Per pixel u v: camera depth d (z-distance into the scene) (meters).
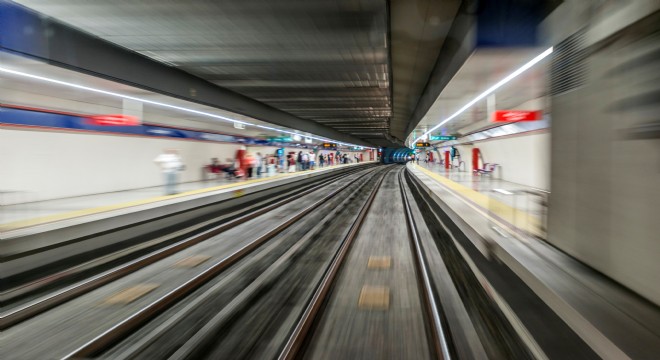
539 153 10.41
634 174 2.38
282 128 18.02
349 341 3.08
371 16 5.59
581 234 3.17
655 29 2.09
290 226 8.43
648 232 2.26
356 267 5.25
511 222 5.18
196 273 4.97
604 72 2.70
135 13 5.45
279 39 6.64
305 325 3.18
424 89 12.88
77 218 5.75
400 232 7.75
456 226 6.95
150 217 7.24
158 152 13.18
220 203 10.23
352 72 9.03
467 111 12.13
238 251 5.80
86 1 5.03
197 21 5.76
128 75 7.48
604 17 2.59
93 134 10.46
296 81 10.12
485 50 5.38
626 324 2.07
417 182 18.06
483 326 3.28
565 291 2.54
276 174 19.66
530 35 5.10
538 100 9.85
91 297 4.14
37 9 5.25
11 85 7.52
